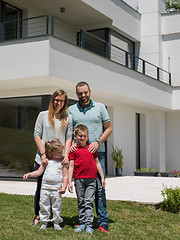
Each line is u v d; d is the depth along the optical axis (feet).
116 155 46.62
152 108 55.36
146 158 55.21
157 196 24.76
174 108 56.29
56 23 44.78
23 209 18.98
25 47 31.01
